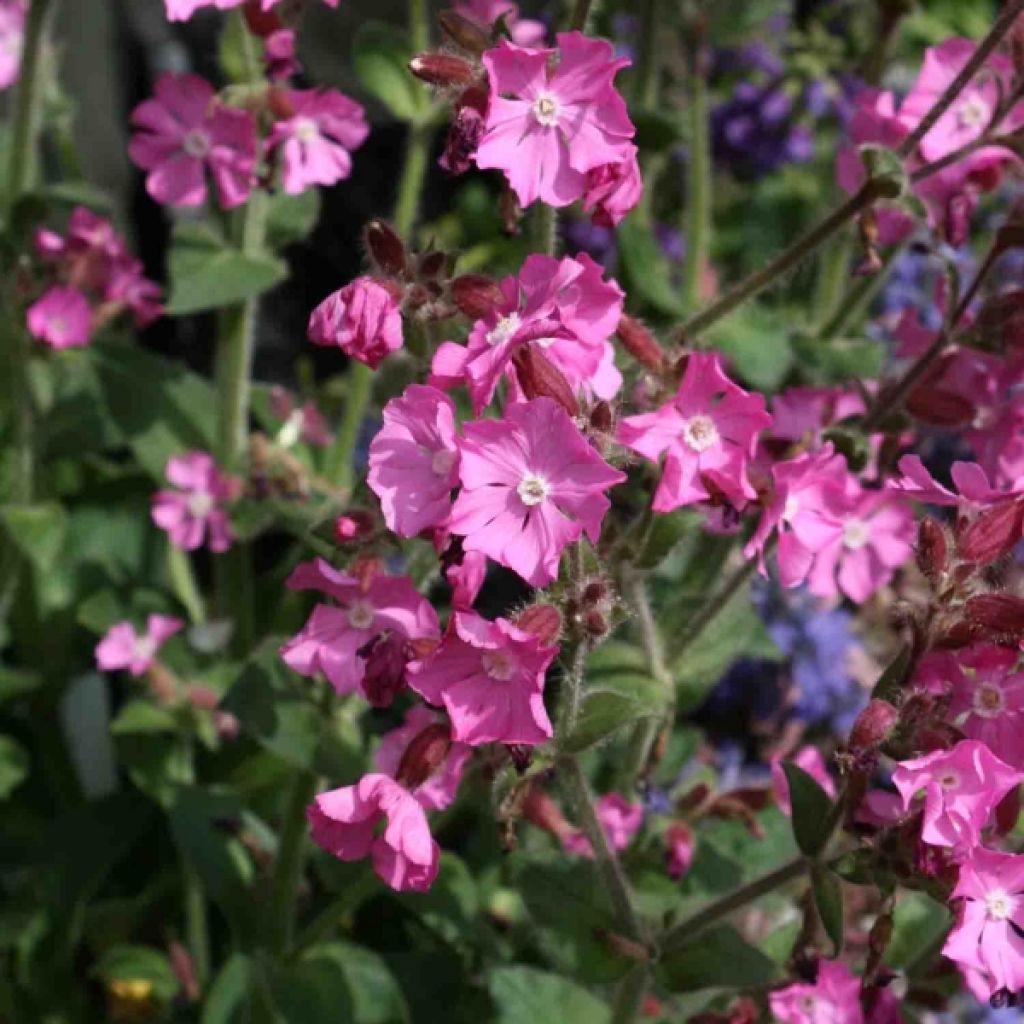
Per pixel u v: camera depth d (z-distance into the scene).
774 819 0.52
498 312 0.41
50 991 0.56
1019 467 0.47
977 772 0.40
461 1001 0.52
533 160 0.42
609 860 0.45
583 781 0.44
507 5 0.54
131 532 0.60
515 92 0.42
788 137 0.76
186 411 0.57
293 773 0.54
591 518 0.39
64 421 0.57
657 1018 0.51
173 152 0.50
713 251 0.83
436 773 0.42
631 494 0.49
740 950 0.46
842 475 0.44
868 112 0.50
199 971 0.57
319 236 0.87
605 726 0.43
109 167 0.80
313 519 0.51
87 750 0.62
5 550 0.56
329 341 0.41
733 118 0.75
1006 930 0.40
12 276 0.54
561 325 0.40
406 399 0.40
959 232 0.49
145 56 0.81
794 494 0.44
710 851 0.51
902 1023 0.48
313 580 0.43
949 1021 0.56
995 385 0.47
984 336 0.47
